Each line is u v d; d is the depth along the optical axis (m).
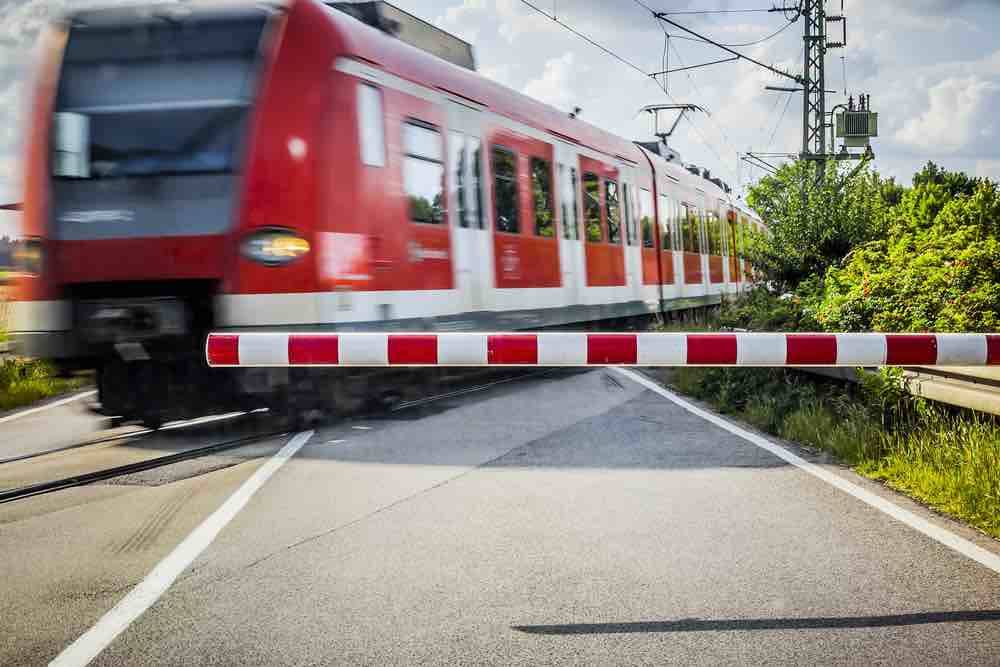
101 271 8.30
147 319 8.24
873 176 18.84
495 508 5.90
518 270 12.66
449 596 4.26
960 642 3.68
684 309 22.09
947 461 6.47
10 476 7.20
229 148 8.29
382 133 9.52
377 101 9.48
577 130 15.32
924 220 15.30
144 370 8.75
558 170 14.28
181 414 9.12
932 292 10.40
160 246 8.20
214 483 6.70
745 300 18.50
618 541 5.14
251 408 9.07
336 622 3.94
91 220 8.34
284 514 5.77
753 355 5.43
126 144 8.41
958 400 7.21
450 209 10.88
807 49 29.45
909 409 8.03
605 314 16.06
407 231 9.88
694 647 3.65
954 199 13.55
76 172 8.45
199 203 8.21
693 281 22.50
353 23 9.50
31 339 8.42
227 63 8.49
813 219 18.30
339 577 4.55
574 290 14.66
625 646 3.67
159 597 4.27
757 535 5.25
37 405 12.70
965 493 5.82
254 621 3.96
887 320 10.48
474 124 11.63
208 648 3.67
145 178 8.32
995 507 5.53
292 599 4.23
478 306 11.47
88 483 6.79
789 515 5.69
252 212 8.17
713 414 10.27
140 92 8.52
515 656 3.57
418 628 3.87
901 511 5.78
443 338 5.61
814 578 4.48
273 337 5.61
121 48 8.67
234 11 8.66
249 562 4.80
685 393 12.39
